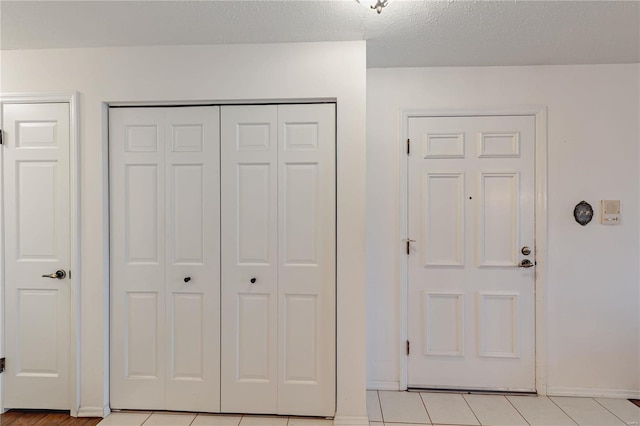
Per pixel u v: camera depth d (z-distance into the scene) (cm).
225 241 201
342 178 192
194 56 196
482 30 182
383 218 233
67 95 198
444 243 231
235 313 202
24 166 201
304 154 198
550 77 225
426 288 231
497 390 227
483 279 229
